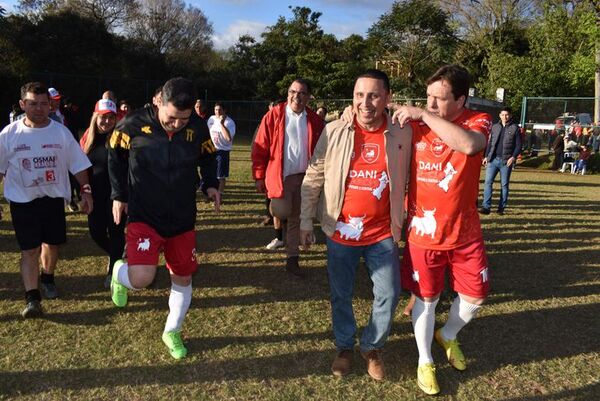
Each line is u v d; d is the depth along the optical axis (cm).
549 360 340
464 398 295
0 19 2722
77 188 709
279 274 491
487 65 2767
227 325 377
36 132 371
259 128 485
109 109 420
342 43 3616
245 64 3666
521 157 1881
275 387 299
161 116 293
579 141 1716
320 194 309
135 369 312
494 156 828
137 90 2630
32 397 280
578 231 717
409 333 377
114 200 328
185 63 3844
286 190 467
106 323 372
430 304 303
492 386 308
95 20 3256
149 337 353
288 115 467
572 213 872
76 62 2942
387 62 3528
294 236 482
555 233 702
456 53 3297
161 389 293
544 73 2458
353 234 292
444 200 284
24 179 367
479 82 2775
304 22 3694
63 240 399
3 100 2206
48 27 2908
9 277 459
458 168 279
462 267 297
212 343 349
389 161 284
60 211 392
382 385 306
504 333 379
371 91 271
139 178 301
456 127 265
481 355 345
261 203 855
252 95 3650
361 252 299
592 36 1917
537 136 1902
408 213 304
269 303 420
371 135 288
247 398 288
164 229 305
